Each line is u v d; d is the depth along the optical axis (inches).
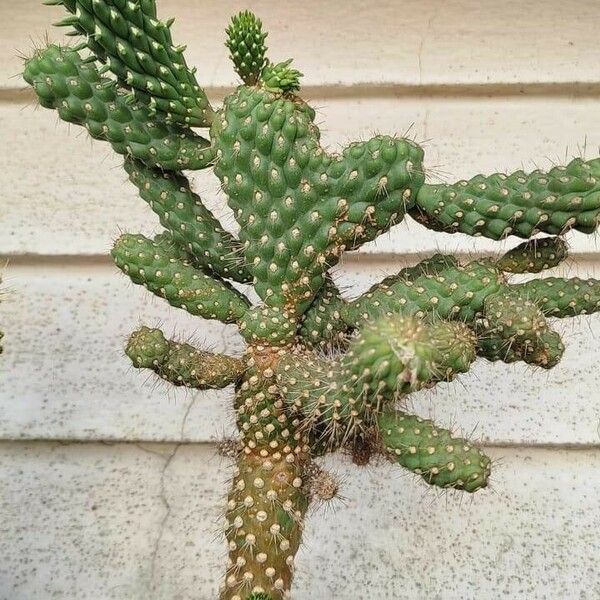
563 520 32.9
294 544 19.8
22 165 36.5
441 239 34.8
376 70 36.3
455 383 34.1
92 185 36.4
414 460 18.4
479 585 32.2
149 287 20.2
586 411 33.7
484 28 35.9
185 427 34.3
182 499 33.9
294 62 36.5
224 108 18.6
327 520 33.0
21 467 34.5
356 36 36.3
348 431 19.3
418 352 16.1
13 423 34.4
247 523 19.4
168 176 20.5
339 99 37.0
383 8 35.9
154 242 21.2
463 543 32.8
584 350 34.3
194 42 36.7
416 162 18.4
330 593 32.2
